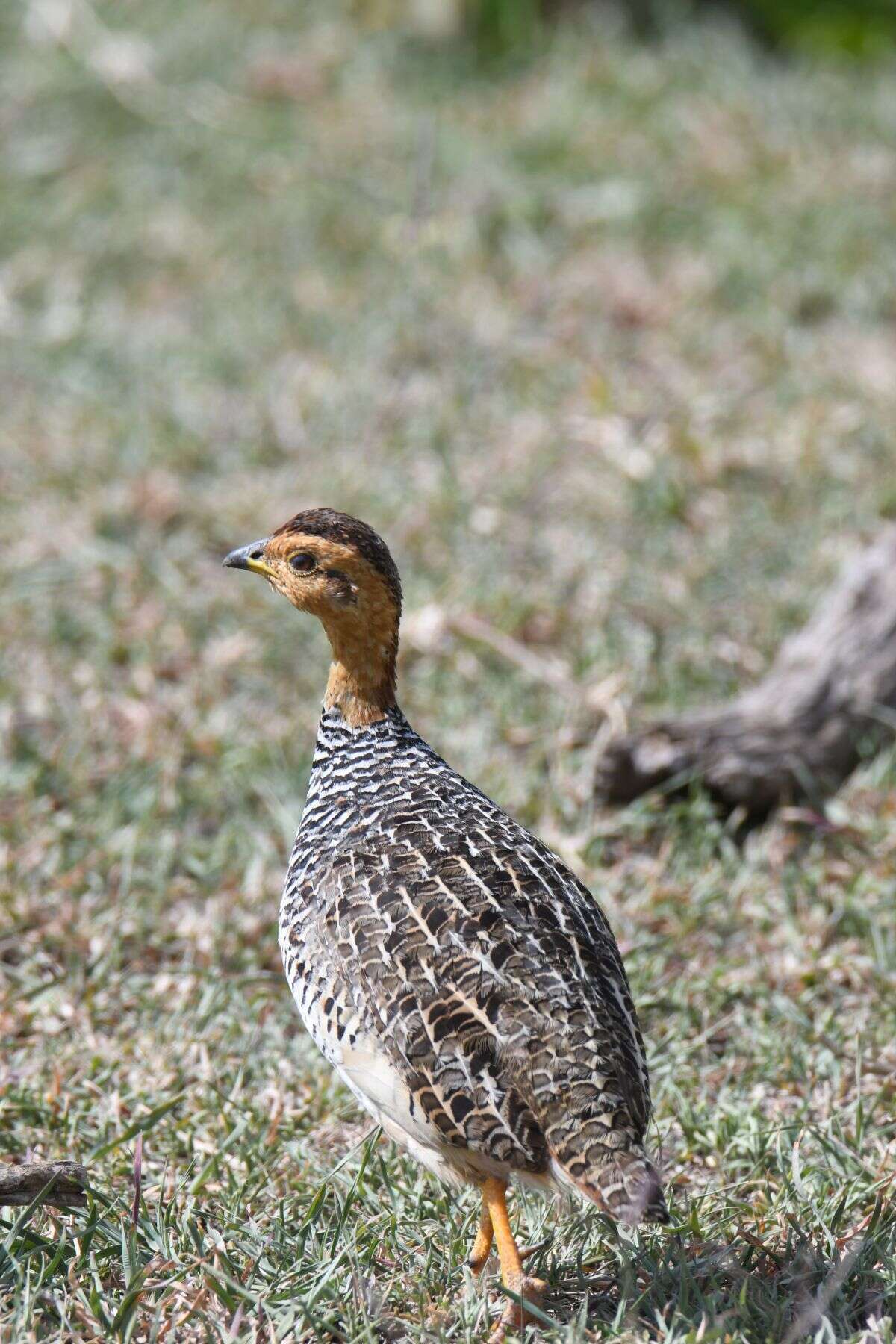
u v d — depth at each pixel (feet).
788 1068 28.58
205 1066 28.73
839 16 78.23
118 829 36.76
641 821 36.47
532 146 68.08
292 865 25.26
